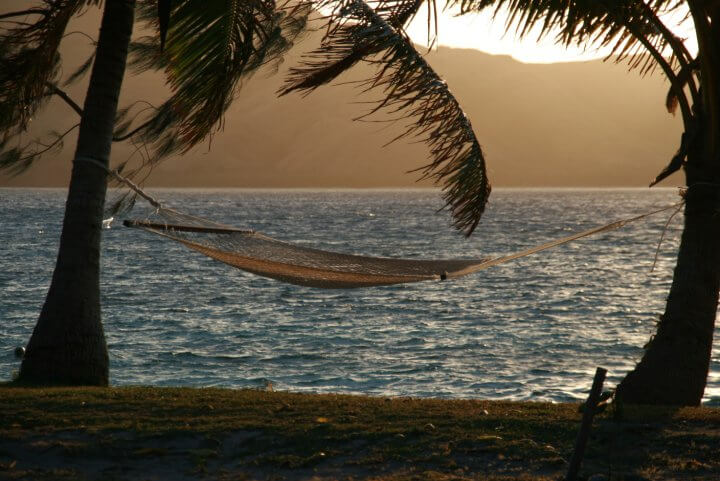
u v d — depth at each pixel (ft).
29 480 80.53
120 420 101.40
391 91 89.76
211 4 103.09
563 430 97.91
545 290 434.71
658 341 121.08
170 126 129.70
